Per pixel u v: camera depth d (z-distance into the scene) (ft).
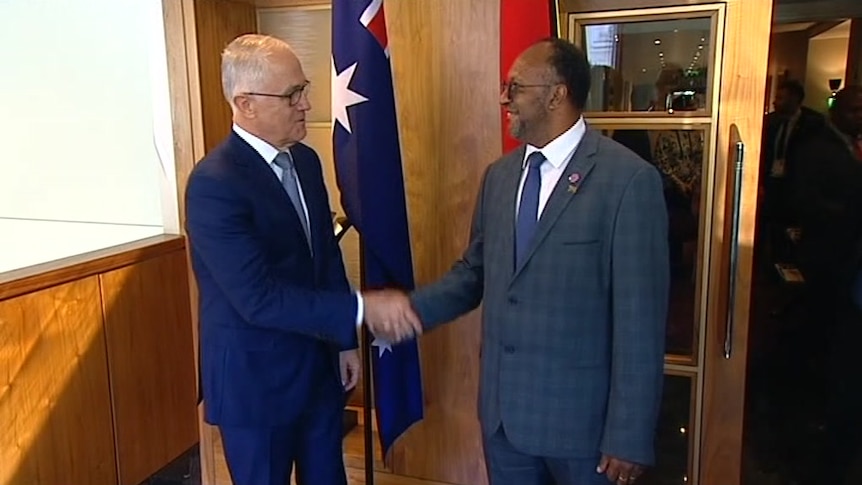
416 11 7.41
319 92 8.43
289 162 5.83
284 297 5.39
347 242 8.75
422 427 8.21
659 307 4.71
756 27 6.48
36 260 9.87
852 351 8.60
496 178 5.47
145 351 7.79
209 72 7.95
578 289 4.79
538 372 4.94
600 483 5.09
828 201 9.97
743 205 6.73
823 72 14.76
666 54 6.88
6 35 9.23
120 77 8.81
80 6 8.80
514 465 5.34
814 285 10.66
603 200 4.69
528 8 6.45
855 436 8.61
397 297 5.76
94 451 7.12
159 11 7.94
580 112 5.00
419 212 7.80
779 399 10.85
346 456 8.53
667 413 7.47
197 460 8.75
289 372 5.75
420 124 7.63
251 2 8.41
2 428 6.10
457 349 7.93
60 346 6.65
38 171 9.55
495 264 5.23
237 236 5.24
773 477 8.75
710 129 6.79
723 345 6.82
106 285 7.20
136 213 9.12
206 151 8.02
